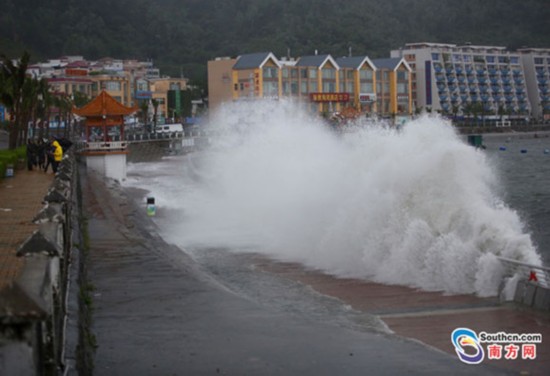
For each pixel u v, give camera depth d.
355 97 134.50
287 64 127.81
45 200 14.77
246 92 123.88
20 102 68.81
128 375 11.05
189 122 141.38
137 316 14.66
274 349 12.59
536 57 185.00
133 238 25.25
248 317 14.71
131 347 12.48
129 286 17.56
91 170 57.12
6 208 27.39
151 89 157.88
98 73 142.38
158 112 149.50
